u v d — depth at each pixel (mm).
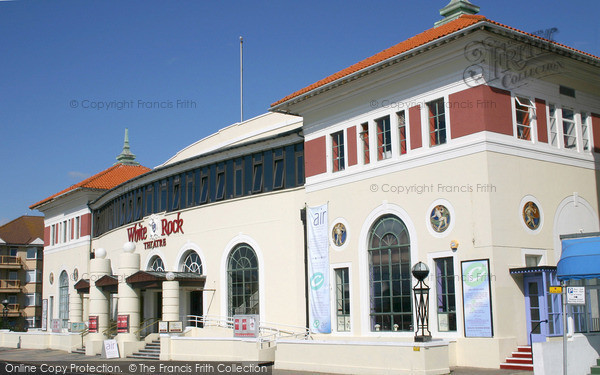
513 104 25266
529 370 21656
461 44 24469
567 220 26422
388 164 27625
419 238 25984
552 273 23484
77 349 41656
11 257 82188
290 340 26141
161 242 41938
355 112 29469
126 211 47281
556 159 26469
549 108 26812
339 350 24031
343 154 30297
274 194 34281
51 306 60000
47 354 40750
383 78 27703
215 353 29844
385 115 28000
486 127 24125
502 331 23047
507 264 23719
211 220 38062
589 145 28344
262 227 34688
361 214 28688
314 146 31734
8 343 50406
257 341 27922
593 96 29047
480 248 23719
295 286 32375
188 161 39625
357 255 28672
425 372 20984
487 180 23766
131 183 45906
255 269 35031
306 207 31766
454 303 24562
